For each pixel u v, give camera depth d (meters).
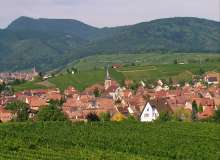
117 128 153.25
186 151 121.06
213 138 140.50
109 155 107.69
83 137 134.88
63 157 103.19
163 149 122.56
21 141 117.69
